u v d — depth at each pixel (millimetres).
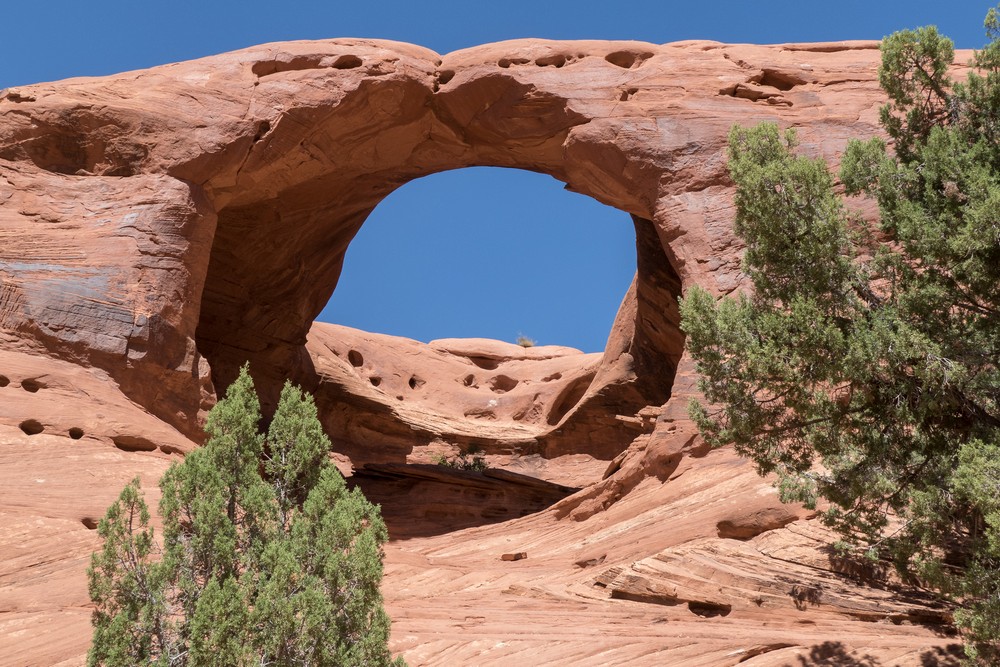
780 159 9391
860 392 8945
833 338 8570
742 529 11625
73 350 15203
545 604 10781
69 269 15922
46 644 8594
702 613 10219
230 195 19125
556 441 31328
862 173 9820
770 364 8828
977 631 7609
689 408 9641
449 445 32688
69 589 9711
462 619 10195
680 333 25891
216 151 18109
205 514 7125
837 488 9125
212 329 25672
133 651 6652
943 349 8633
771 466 9516
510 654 9047
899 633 9320
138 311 16016
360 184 23156
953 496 8250
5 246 15852
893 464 8992
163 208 17172
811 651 8797
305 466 7965
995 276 8703
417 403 36688
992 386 8516
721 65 19000
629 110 18469
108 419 13969
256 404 8125
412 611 10453
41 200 16906
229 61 19344
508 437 32656
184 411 16156
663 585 10539
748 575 10422
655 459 14875
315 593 6719
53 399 14023
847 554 10453
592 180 19359
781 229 9117
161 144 17938
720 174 17422
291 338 27438
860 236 9852
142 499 7227
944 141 9266
